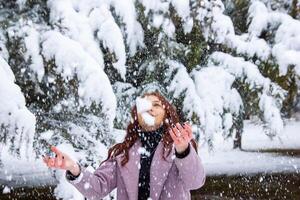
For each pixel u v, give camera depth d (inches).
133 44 308.0
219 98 340.2
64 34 245.8
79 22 252.7
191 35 339.6
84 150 251.6
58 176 238.4
